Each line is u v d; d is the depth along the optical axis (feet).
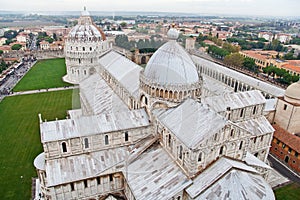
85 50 558.56
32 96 461.78
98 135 197.06
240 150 181.16
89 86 367.66
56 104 424.05
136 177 183.93
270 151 300.81
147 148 202.18
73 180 182.09
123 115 212.84
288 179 253.24
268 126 270.26
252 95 270.05
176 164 180.75
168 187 166.91
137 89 245.86
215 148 166.91
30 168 257.34
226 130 165.68
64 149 191.83
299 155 262.47
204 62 573.74
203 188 158.10
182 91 198.39
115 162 195.93
